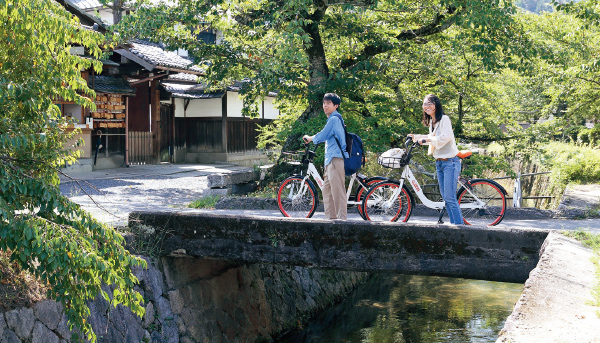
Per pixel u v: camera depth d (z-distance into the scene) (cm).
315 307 989
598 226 726
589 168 1281
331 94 661
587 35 1409
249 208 965
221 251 636
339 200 656
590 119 2055
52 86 442
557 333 289
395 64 1194
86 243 413
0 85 390
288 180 748
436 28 1182
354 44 1262
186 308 691
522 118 2191
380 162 698
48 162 486
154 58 1834
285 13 1018
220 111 2308
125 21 1116
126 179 1527
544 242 516
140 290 626
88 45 447
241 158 2431
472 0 955
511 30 1068
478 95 1294
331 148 654
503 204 719
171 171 1827
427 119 630
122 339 579
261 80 1177
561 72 1499
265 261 616
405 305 1026
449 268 548
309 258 598
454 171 603
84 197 1088
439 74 1255
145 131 2070
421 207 905
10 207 394
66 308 439
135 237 662
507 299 1053
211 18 1257
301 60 961
